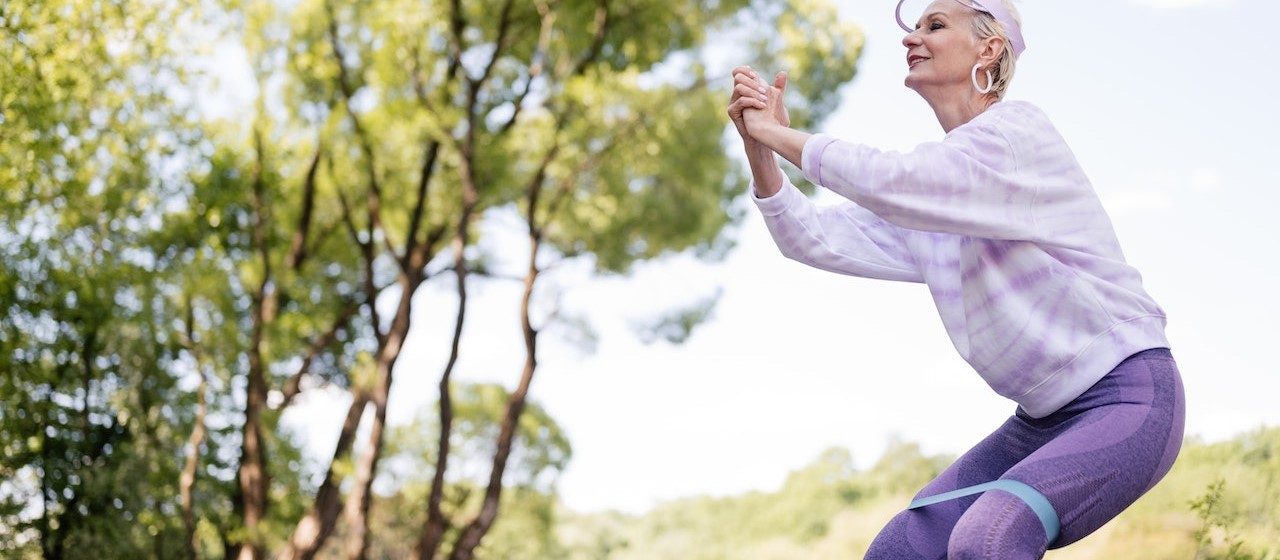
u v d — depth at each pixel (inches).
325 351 557.9
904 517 61.9
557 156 477.4
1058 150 56.7
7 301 359.6
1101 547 175.6
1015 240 55.7
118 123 361.4
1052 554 189.9
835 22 507.8
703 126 462.3
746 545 1534.2
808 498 1475.1
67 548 386.9
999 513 51.2
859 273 68.1
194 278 423.2
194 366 434.3
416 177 487.5
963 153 54.6
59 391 389.7
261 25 433.1
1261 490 156.9
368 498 452.4
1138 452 52.9
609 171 478.0
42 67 306.5
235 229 478.6
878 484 1417.3
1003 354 57.0
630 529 1705.2
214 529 469.7
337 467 457.7
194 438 422.3
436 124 446.0
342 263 542.9
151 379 418.3
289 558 454.6
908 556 60.3
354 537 446.3
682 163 472.1
